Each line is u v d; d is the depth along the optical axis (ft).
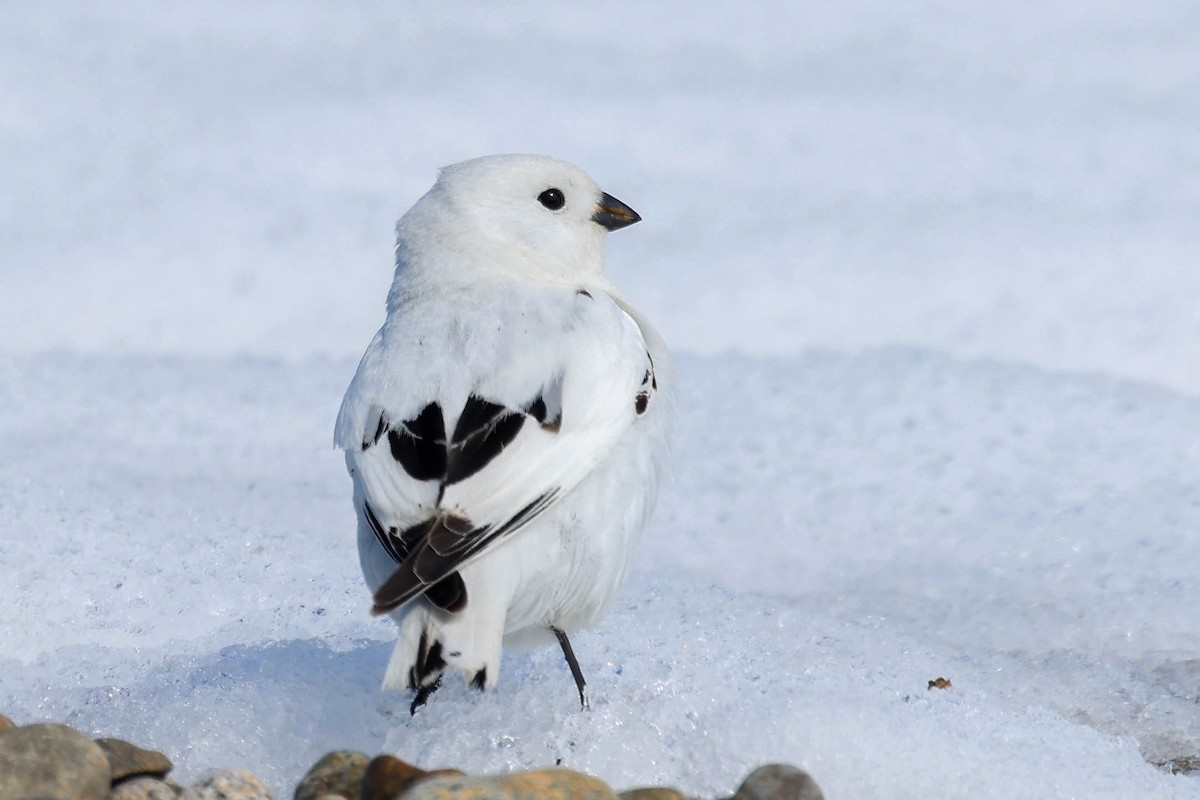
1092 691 29.14
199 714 24.58
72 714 24.88
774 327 56.75
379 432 23.91
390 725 24.63
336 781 22.04
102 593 31.07
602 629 30.04
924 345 53.93
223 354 54.80
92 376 49.47
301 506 38.34
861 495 39.73
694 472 41.39
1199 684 29.55
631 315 28.99
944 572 35.24
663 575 34.81
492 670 22.04
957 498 39.27
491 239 28.53
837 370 48.26
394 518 23.00
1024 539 36.78
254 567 32.96
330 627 29.81
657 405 26.55
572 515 24.22
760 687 26.04
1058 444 42.16
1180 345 53.67
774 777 21.26
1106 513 37.96
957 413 44.47
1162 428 43.04
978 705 26.14
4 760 20.16
